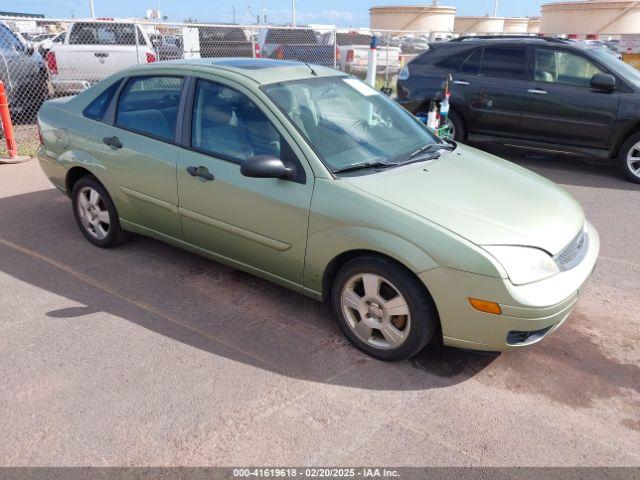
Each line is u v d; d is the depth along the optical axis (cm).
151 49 1091
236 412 282
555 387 308
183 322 364
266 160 321
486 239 286
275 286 416
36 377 306
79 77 1056
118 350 332
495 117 796
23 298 391
